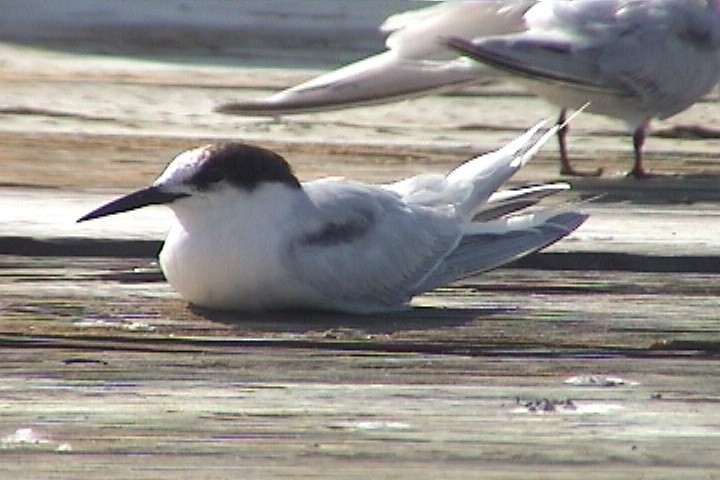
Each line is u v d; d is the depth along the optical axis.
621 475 6.13
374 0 19.03
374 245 8.61
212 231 8.39
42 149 13.09
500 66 12.46
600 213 11.41
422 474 6.11
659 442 6.51
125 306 8.70
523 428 6.67
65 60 16.72
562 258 9.95
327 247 8.48
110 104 14.91
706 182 12.83
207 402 6.97
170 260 8.52
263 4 19.02
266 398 7.04
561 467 6.21
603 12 13.02
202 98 15.30
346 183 8.91
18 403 6.91
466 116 15.02
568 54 12.77
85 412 6.79
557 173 13.14
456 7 13.17
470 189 9.16
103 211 8.35
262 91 15.59
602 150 14.15
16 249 9.93
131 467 6.12
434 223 8.88
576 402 7.05
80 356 7.70
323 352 7.86
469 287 9.40
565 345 8.05
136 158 12.88
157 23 18.34
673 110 13.41
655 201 11.96
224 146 8.46
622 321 8.54
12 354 7.71
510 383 7.34
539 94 13.23
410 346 8.00
